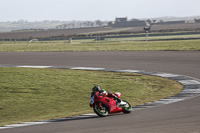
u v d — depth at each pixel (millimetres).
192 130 20766
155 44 129875
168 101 36812
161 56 86125
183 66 68188
